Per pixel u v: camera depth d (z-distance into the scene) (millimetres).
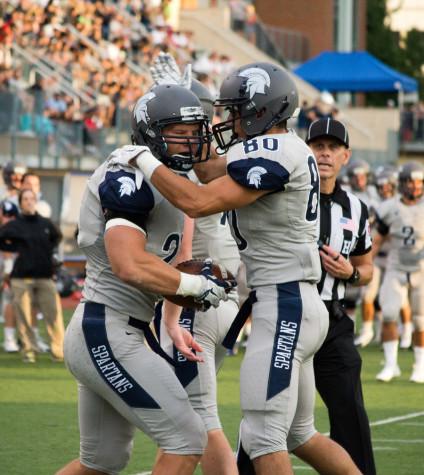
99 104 42719
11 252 24766
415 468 14781
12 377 22641
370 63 65562
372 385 22297
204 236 12609
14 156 37594
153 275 9688
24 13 45062
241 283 24016
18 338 26203
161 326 12039
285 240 10461
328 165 12758
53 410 18938
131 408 9820
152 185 9891
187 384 11898
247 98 10555
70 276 35219
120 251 9656
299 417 11070
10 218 25688
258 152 10203
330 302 12344
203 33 62312
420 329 22656
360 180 29859
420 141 67500
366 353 27422
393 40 106875
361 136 63188
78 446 15938
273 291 10492
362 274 13062
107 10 51031
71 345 10016
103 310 9930
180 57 54688
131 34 52312
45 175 38781
